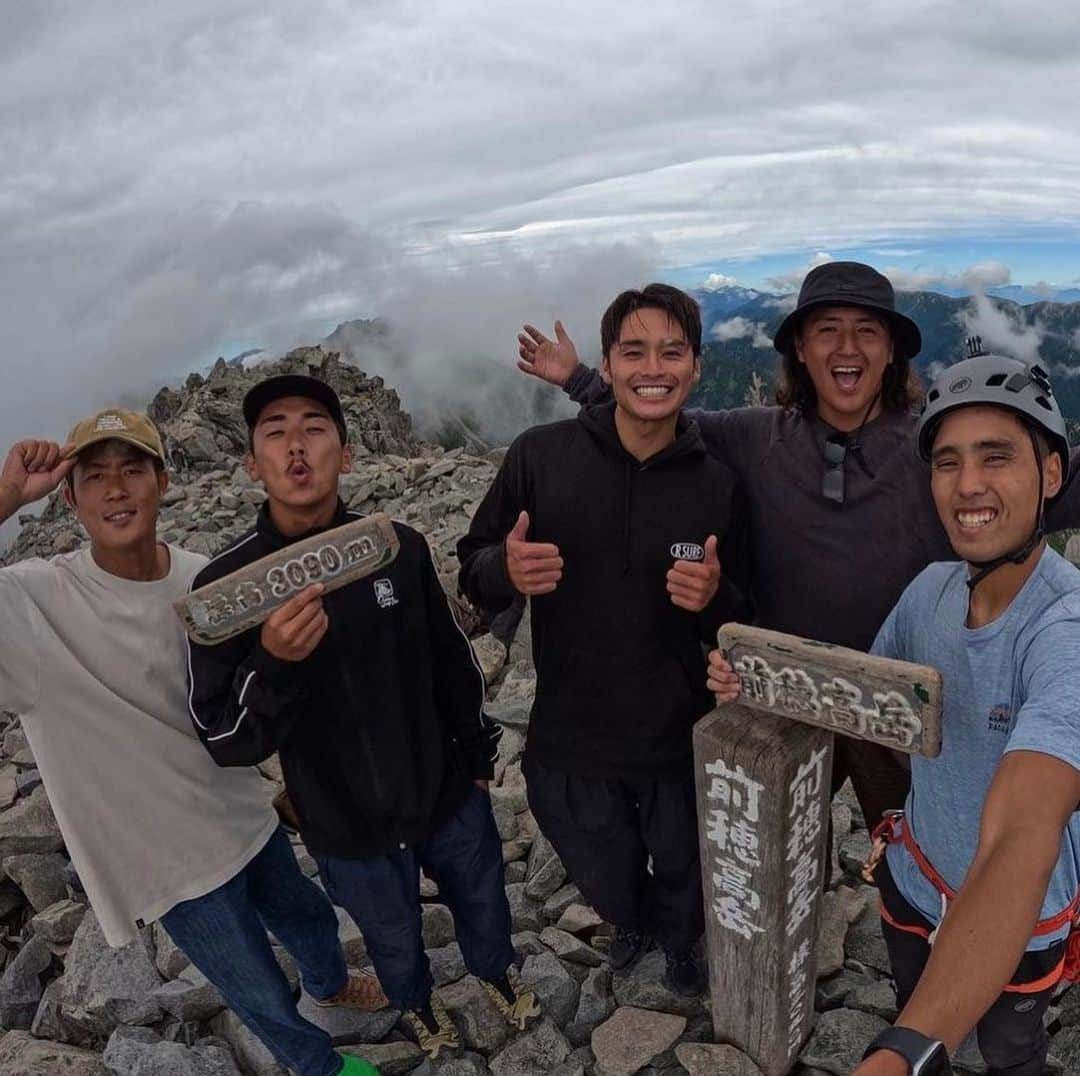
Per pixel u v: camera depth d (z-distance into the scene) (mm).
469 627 3014
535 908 2451
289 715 1533
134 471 1541
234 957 1719
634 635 1804
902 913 1564
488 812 1909
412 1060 1977
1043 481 1167
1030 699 1083
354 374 18547
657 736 1852
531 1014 2027
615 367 1655
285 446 1521
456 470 7887
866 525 1731
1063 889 1337
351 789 1674
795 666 1502
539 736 1952
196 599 1468
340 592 1596
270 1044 1803
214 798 1691
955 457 1189
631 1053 1941
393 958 1836
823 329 1679
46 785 1541
